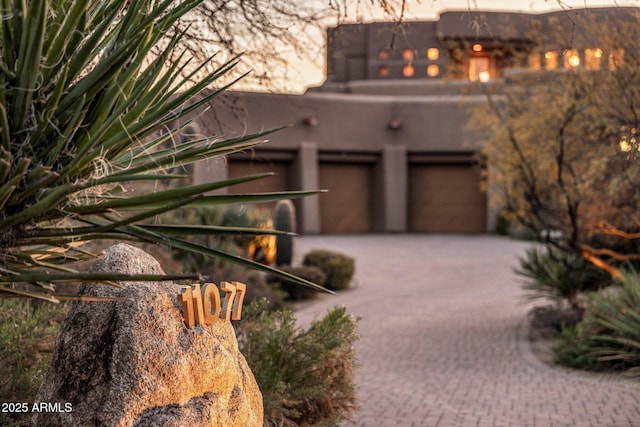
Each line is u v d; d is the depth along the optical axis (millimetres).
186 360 3998
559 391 10672
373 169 45062
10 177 2963
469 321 17891
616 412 9141
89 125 3152
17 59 2967
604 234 14617
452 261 31859
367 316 18750
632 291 12391
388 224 44250
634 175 11148
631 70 11547
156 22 3639
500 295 22625
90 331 3918
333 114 42875
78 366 3865
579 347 12547
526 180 13836
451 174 44875
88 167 3129
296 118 41375
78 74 3195
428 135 44094
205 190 2891
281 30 6723
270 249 22484
